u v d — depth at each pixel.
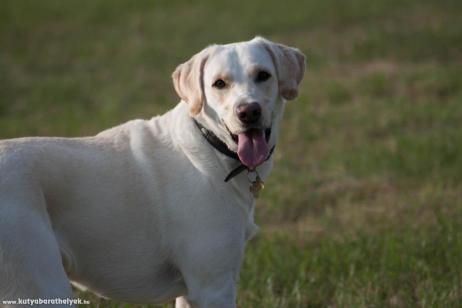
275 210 12.55
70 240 6.46
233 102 6.55
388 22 29.92
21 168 6.16
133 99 21.03
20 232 5.92
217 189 6.66
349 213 12.17
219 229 6.63
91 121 18.38
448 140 15.50
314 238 11.17
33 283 5.91
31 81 23.34
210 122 6.75
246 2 35.56
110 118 18.61
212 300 6.67
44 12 34.66
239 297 8.85
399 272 9.41
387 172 14.17
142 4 36.06
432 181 13.55
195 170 6.68
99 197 6.52
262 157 6.56
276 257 10.05
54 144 6.55
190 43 27.80
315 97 20.19
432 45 25.98
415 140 15.66
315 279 9.31
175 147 6.80
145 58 26.14
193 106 6.75
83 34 30.42
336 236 11.12
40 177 6.25
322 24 30.16
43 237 6.03
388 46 25.95
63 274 6.08
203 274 6.65
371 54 25.22
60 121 18.41
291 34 28.61
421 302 8.63
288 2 35.03
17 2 37.09
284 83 7.01
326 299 8.99
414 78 21.34
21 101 21.09
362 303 8.56
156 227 6.69
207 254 6.59
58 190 6.35
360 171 14.37
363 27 29.25
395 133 16.86
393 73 22.25
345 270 9.66
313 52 25.72
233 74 6.72
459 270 9.33
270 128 6.93
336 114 18.31
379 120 17.66
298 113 18.66
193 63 6.95
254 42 7.01
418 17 30.64
